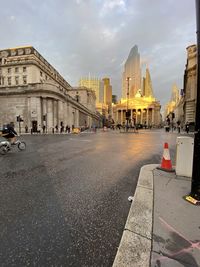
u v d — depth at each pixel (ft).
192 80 137.80
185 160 15.51
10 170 18.94
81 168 19.85
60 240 7.59
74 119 197.36
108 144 45.47
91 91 309.42
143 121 377.50
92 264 6.31
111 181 15.38
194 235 7.59
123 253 6.64
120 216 9.62
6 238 7.71
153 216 9.03
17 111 133.08
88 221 9.11
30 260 6.47
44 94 128.47
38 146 41.45
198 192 10.48
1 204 10.93
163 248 6.88
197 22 10.69
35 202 11.24
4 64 182.09
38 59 196.03
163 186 13.20
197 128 10.61
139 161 23.63
